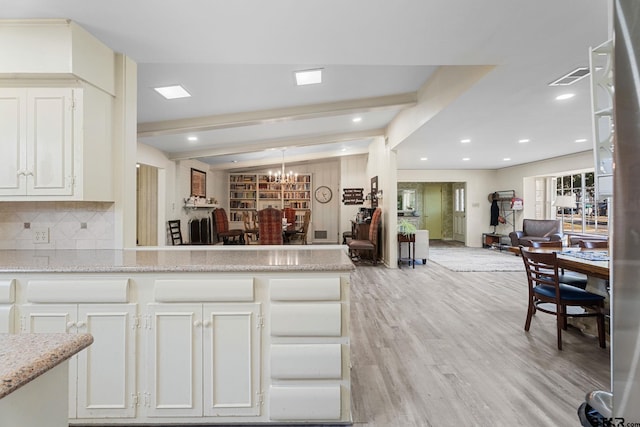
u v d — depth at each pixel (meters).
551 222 7.71
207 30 2.19
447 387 2.28
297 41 2.34
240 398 1.88
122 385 1.86
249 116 4.70
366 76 3.75
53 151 2.18
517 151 6.96
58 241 2.49
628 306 0.76
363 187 9.70
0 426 0.69
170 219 7.34
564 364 2.61
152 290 1.87
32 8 1.96
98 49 2.30
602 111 1.04
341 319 1.88
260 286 1.88
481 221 10.36
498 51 2.50
